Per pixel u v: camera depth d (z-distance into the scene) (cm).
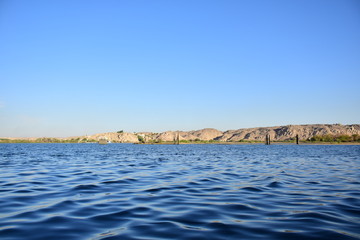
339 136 18575
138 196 1260
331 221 856
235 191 1395
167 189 1448
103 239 700
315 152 6494
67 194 1304
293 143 19212
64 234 739
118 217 907
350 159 3947
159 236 724
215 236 724
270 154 5578
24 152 6644
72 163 3228
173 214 947
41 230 773
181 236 723
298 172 2269
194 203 1120
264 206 1069
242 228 791
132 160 3809
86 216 918
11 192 1351
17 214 941
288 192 1368
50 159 3991
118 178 1875
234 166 2830
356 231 759
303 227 796
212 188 1484
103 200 1172
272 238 708
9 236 722
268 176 2003
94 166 2816
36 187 1502
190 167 2711
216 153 6250
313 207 1049
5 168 2597
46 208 1028
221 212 975
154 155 5366
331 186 1553
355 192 1365
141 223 840
